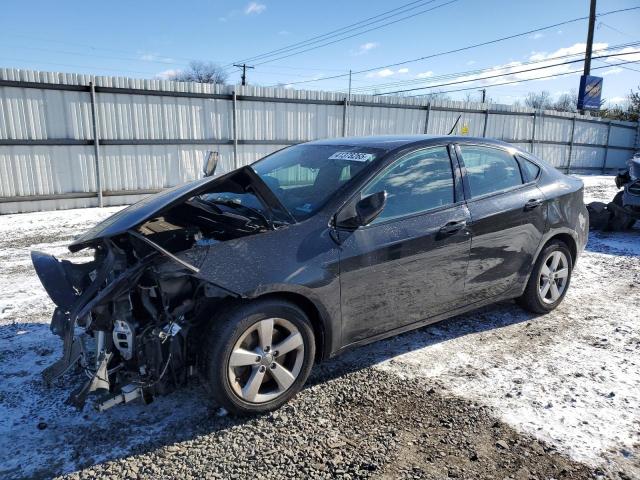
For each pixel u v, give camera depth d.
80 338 2.95
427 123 16.98
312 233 3.26
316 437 2.93
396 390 3.45
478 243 4.03
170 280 2.93
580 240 4.99
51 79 10.30
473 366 3.81
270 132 13.62
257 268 3.01
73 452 2.78
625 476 2.63
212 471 2.64
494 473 2.64
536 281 4.66
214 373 2.92
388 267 3.52
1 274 6.02
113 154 11.39
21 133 10.22
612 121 24.39
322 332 3.35
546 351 4.09
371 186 3.57
